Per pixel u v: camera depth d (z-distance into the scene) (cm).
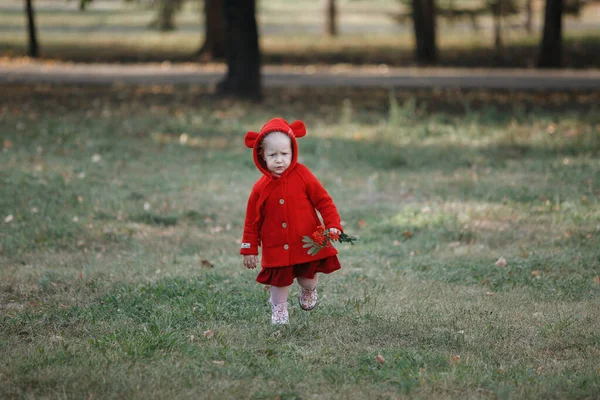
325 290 941
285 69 4091
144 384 642
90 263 1077
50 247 1166
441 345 750
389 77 3647
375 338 773
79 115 2439
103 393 624
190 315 827
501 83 3362
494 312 851
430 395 628
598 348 737
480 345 744
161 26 4847
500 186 1544
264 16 7694
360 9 8669
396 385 647
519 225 1280
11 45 4919
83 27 6500
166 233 1258
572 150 1902
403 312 846
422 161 1833
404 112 2317
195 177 1658
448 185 1585
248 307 860
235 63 2908
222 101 2816
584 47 4659
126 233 1239
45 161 1736
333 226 753
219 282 963
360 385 648
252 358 707
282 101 2880
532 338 771
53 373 657
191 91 3069
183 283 946
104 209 1365
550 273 1026
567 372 674
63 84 3256
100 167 1709
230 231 1288
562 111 2603
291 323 805
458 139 2095
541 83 3347
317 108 2722
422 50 4388
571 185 1532
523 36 5419
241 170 1747
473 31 5812
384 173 1722
